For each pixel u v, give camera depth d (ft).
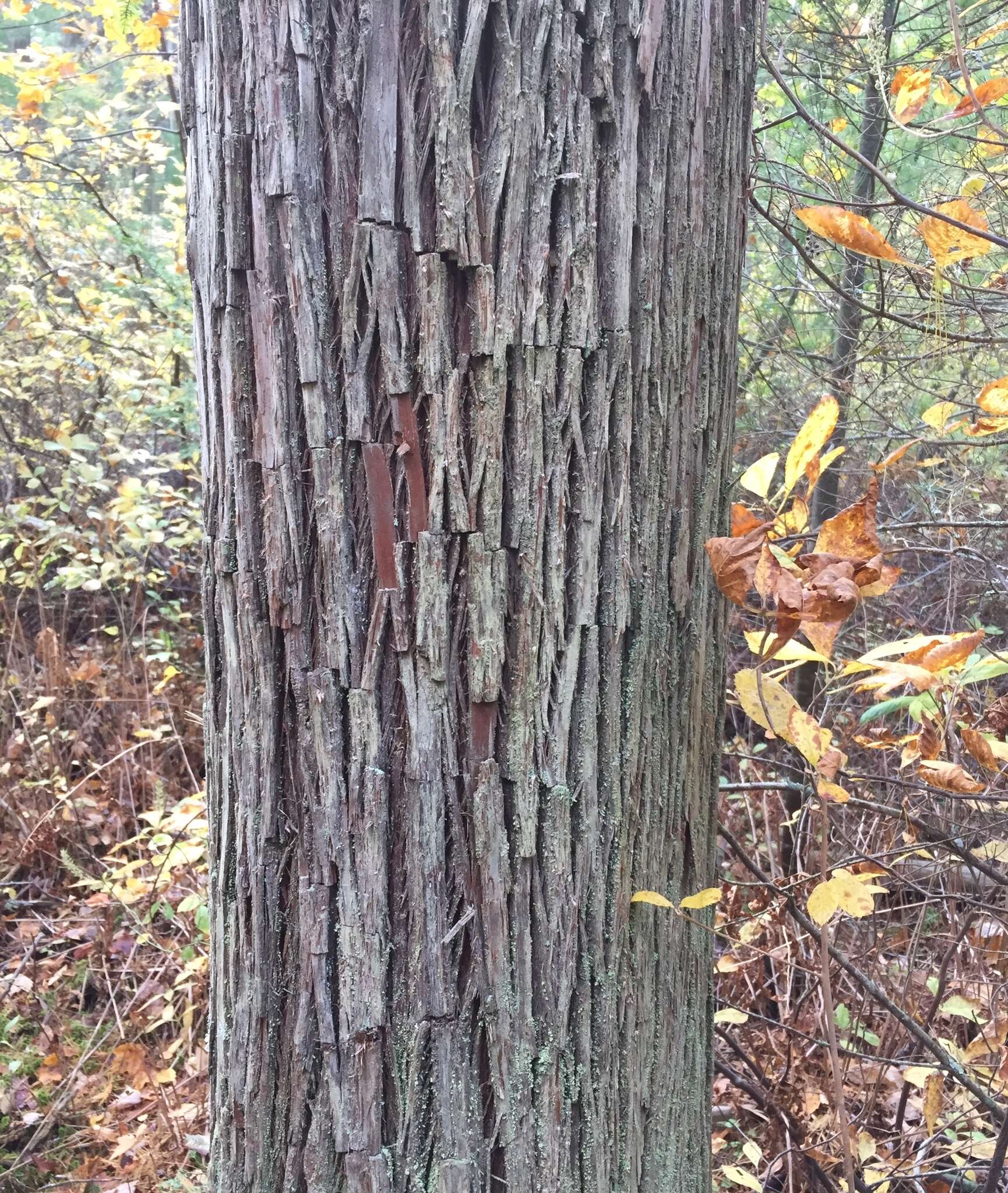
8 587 18.04
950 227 4.23
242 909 3.97
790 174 10.95
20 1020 10.32
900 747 6.50
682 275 4.08
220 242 3.68
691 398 4.26
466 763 3.66
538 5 3.39
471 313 3.47
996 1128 7.20
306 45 3.39
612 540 3.86
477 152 3.42
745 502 11.69
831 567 3.72
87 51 18.20
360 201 3.42
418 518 3.54
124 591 18.01
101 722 15.49
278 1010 3.90
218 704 4.15
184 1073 9.36
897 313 9.86
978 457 11.56
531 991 3.79
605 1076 4.03
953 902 8.66
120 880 10.78
